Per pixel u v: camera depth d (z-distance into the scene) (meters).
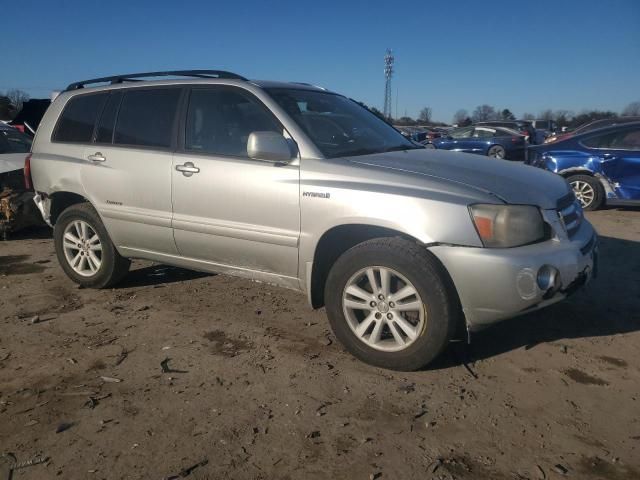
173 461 2.71
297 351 3.88
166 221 4.43
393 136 4.69
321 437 2.89
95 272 5.12
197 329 4.28
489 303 3.26
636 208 9.68
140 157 4.55
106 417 3.09
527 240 3.33
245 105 4.18
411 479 2.57
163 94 4.61
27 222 7.43
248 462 2.70
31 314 4.63
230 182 4.05
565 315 4.44
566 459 2.70
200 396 3.30
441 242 3.30
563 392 3.30
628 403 3.18
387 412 3.11
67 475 2.62
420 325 3.41
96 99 5.03
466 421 3.02
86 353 3.88
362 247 3.53
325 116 4.30
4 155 7.60
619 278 5.39
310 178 3.73
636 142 9.02
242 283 5.35
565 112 54.81
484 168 3.81
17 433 2.95
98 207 4.84
